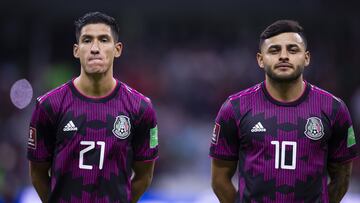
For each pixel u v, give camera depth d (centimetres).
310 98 2019
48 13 5672
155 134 2083
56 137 2014
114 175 1994
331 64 5928
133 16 5844
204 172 5075
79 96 2011
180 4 5578
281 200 1970
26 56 5869
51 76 5694
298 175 1969
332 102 2020
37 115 2017
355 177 4612
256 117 2006
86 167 1983
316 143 1986
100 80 1997
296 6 5606
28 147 2061
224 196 2114
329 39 5984
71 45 6000
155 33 6081
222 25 6147
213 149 2083
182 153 5181
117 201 1998
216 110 5781
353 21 5894
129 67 5900
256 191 1983
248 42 6075
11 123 5181
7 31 5859
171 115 5500
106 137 1991
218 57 6100
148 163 2098
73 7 5547
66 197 2000
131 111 2020
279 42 1967
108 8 5547
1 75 5659
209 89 5888
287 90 2008
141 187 2130
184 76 5953
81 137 1988
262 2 5588
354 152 2075
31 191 3628
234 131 2038
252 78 5922
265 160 1984
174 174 4984
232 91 5841
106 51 1978
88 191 1984
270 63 1977
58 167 2000
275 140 1983
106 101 2012
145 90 5816
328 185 2103
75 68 6025
